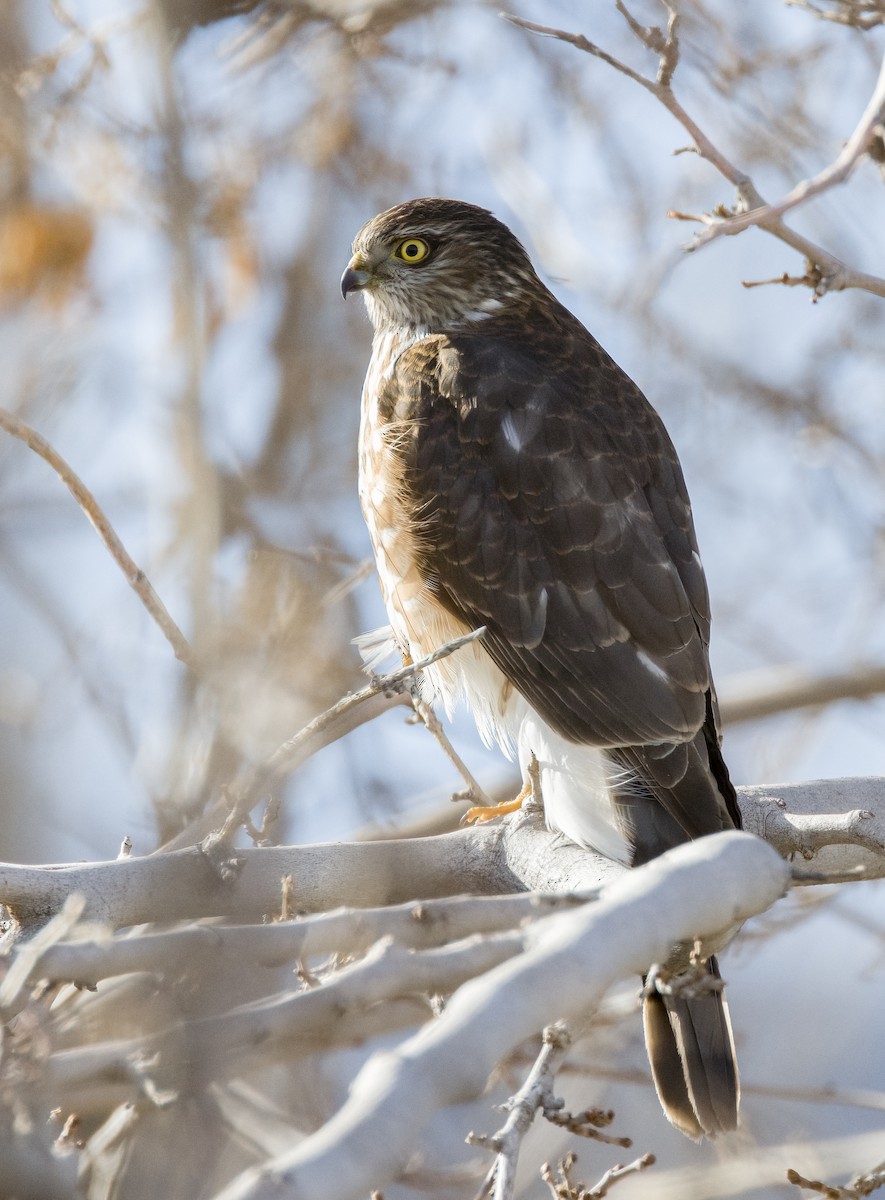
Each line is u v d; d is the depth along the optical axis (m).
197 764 9.30
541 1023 4.73
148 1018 6.05
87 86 13.83
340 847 8.59
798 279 8.62
